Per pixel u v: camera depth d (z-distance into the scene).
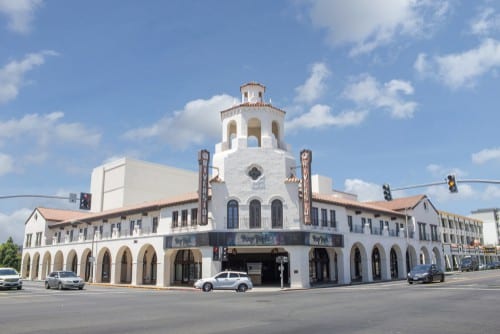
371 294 23.41
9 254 79.31
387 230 47.53
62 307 17.78
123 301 20.88
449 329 11.13
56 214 62.38
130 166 58.38
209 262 35.53
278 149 38.69
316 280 40.84
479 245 87.75
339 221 41.03
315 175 55.62
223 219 36.31
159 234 40.69
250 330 11.16
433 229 57.56
